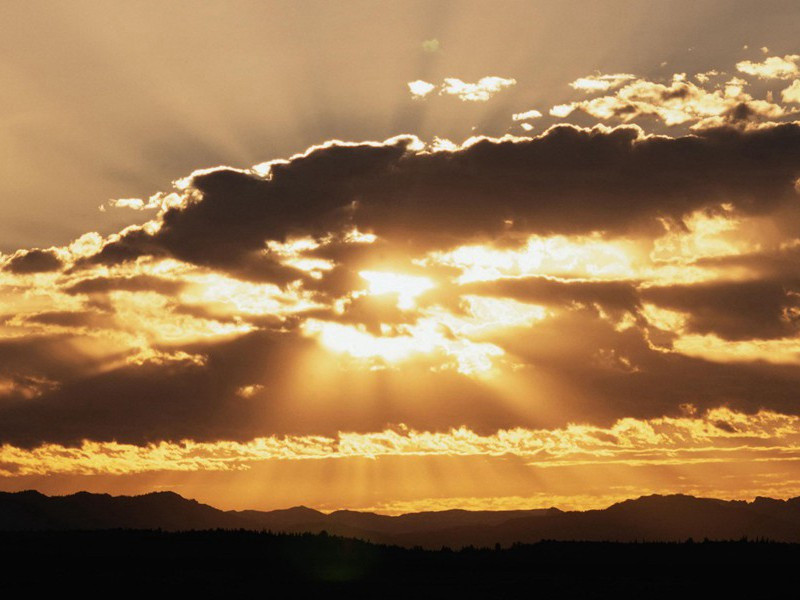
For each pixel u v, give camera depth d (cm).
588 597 12275
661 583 13575
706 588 13050
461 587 13100
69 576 13050
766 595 12469
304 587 12900
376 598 12019
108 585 12325
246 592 12275
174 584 12612
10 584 12244
